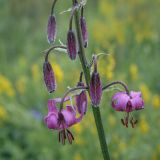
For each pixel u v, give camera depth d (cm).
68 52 427
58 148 743
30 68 1032
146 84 890
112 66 731
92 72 427
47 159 730
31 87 884
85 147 705
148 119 738
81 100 440
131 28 1089
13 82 988
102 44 895
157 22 1141
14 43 1208
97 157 696
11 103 849
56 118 429
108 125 708
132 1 1202
